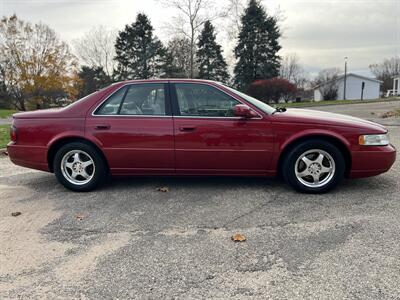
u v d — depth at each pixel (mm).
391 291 2424
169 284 2578
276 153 4371
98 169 4688
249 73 43406
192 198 4398
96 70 45969
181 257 2951
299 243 3135
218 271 2729
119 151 4562
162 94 4559
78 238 3355
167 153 4488
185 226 3566
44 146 4688
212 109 4461
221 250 3051
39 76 38219
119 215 3904
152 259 2930
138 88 4613
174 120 4449
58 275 2732
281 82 36469
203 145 4414
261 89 36438
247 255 2953
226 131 4363
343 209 3904
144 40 46281
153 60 45844
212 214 3861
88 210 4082
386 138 4391
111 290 2527
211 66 44156
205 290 2496
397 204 4016
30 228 3609
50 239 3346
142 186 4945
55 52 39281
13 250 3145
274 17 33219
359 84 52406
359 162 4305
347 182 4898
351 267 2725
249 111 4273
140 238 3324
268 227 3492
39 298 2455
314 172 4422
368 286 2482
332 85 49781
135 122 4508
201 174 4578
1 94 39250
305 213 3818
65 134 4609
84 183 4746
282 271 2701
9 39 37781
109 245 3197
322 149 4340
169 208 4074
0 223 3748
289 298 2379
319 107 27047
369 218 3631
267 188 4707
